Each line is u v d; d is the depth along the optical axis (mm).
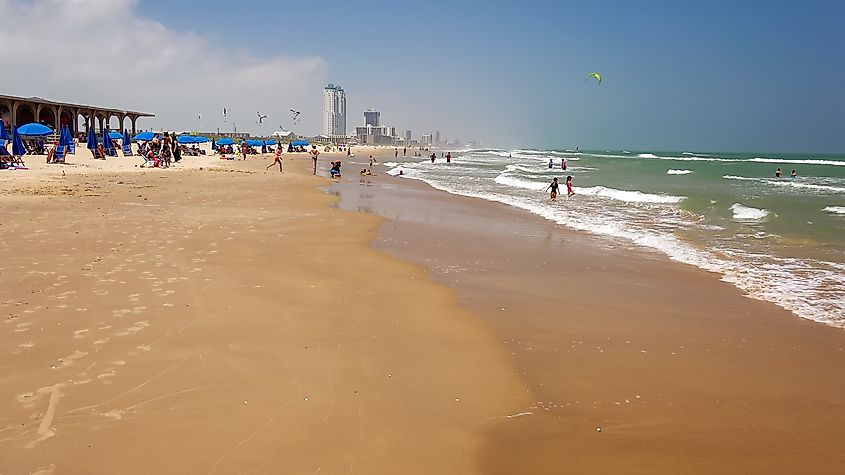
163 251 9406
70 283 7172
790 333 6586
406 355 5535
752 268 10031
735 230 14375
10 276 7367
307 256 9914
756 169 51281
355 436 3898
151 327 5777
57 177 22500
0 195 15352
